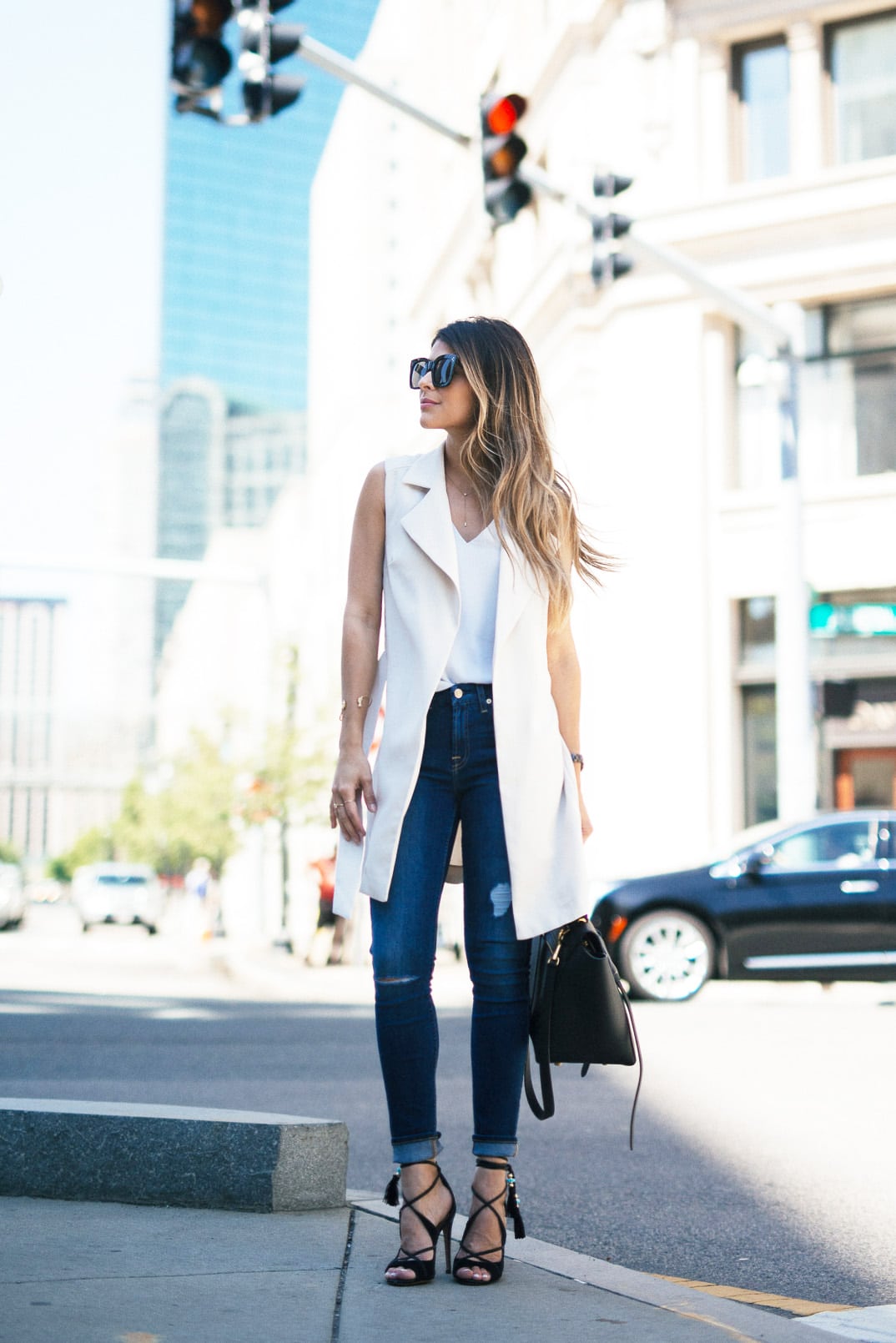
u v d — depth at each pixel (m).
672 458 20.53
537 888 3.14
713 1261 3.92
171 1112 3.93
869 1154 5.50
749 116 21.05
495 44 27.47
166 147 185.25
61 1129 3.89
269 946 29.83
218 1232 3.44
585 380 21.38
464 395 3.34
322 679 48.28
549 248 23.58
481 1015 3.16
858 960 12.34
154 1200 3.80
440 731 3.20
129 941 35.31
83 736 124.06
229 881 61.78
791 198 19.92
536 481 3.29
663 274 20.67
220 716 44.84
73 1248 3.22
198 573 24.11
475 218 27.47
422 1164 3.08
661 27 20.94
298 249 189.38
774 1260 3.93
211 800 43.72
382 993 3.13
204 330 186.38
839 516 19.77
